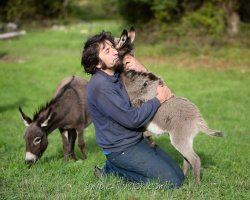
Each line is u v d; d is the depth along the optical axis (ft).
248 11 64.80
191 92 45.29
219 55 61.72
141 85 19.45
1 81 50.26
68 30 88.89
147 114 18.31
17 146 28.04
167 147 27.07
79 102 24.54
